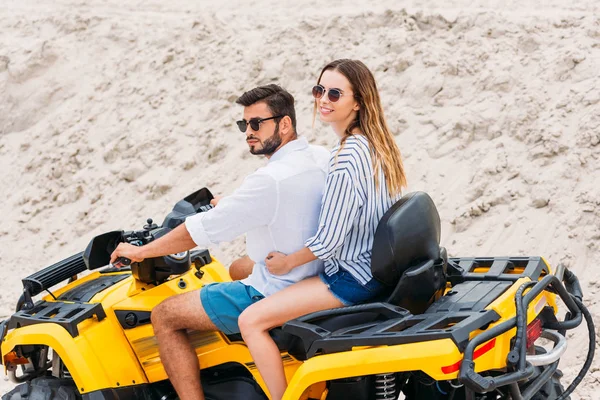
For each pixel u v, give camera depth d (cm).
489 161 749
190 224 429
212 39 1008
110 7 1151
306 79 908
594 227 667
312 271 434
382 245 404
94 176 939
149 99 984
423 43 866
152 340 464
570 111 745
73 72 1061
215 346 448
